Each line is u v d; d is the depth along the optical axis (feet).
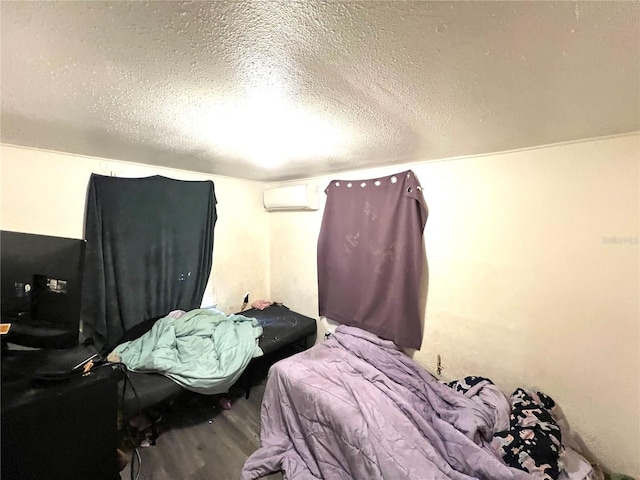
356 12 2.02
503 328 6.14
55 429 4.04
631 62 2.55
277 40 2.39
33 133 5.13
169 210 8.27
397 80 3.02
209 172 9.00
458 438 4.87
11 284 3.86
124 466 5.70
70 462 4.19
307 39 2.36
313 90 3.29
